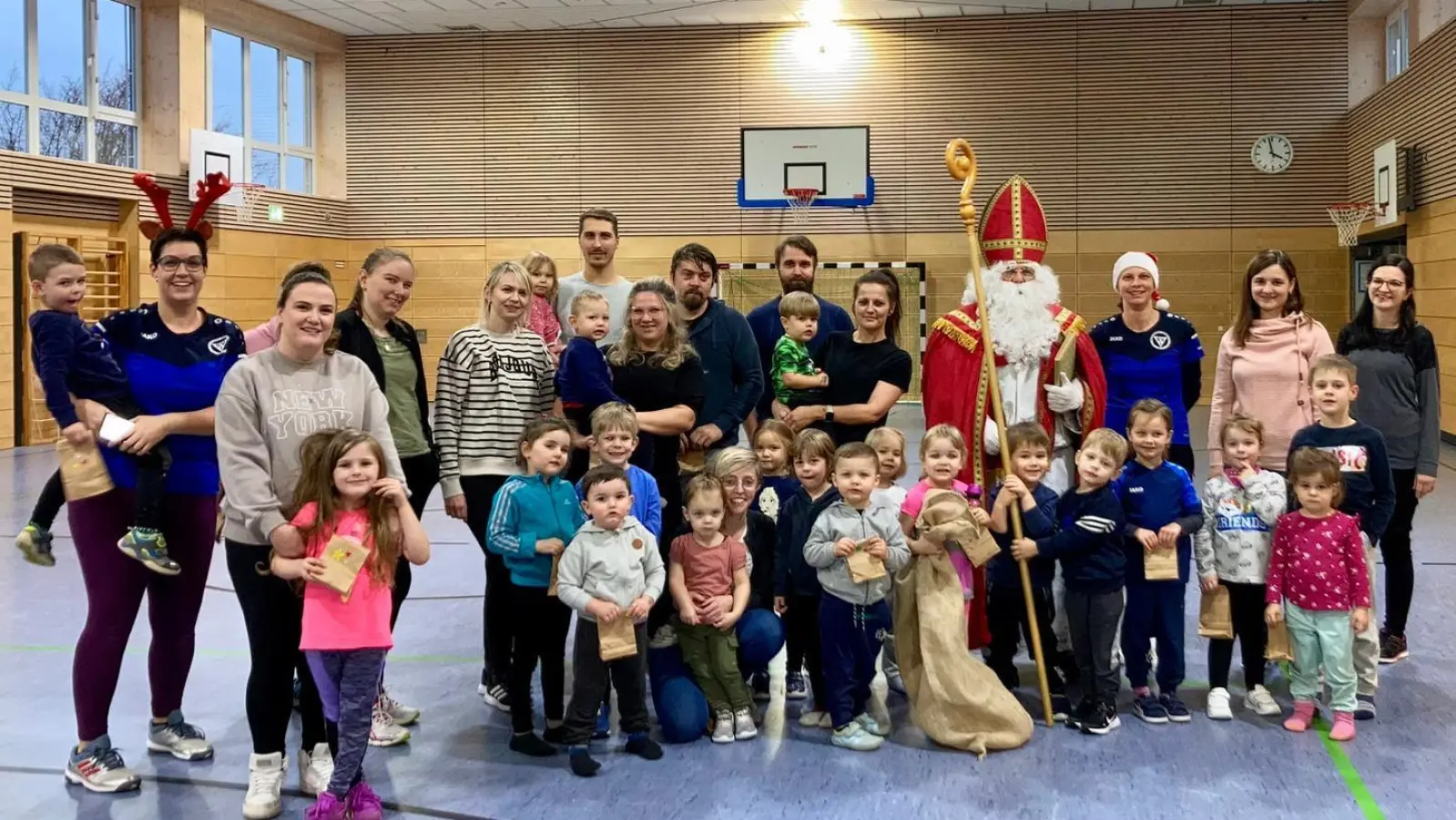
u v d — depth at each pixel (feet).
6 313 34.42
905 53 45.29
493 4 42.86
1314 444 12.36
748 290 46.75
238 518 9.37
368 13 44.19
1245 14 43.32
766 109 46.19
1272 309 13.47
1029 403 13.06
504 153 47.57
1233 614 12.12
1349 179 42.86
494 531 10.87
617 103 46.88
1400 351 13.43
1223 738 11.19
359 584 9.23
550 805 9.73
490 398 12.00
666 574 11.74
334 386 9.83
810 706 12.46
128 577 10.21
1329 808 9.46
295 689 12.26
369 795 9.43
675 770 10.57
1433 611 15.55
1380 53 42.42
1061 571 12.19
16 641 14.65
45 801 9.86
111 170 37.40
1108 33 44.11
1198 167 44.01
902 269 45.80
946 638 11.19
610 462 11.02
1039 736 11.36
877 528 11.16
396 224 48.32
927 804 9.70
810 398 13.91
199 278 10.36
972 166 12.66
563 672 11.30
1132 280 13.73
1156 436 11.64
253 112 44.98
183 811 9.65
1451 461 30.32
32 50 36.09
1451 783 9.96
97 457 9.86
